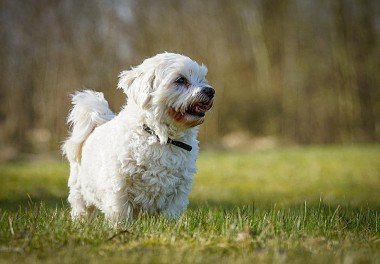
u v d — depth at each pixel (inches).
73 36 1112.8
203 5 1182.3
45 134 1091.3
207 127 1165.7
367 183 574.6
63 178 613.3
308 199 442.9
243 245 166.4
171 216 215.6
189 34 1159.6
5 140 1115.9
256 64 1233.4
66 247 165.0
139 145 215.9
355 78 1194.6
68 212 241.9
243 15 1228.5
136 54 1114.7
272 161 792.3
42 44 1126.4
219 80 1175.0
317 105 1205.1
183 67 227.5
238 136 1177.4
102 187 223.3
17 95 1144.2
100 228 188.2
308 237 180.2
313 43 1212.5
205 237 176.9
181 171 221.9
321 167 714.8
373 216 232.8
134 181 216.5
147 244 168.9
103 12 1115.3
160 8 1144.2
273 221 195.3
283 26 1236.5
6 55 1153.4
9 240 172.1
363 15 1184.8
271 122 1205.7
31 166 796.0
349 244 170.2
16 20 1146.0
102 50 1098.1
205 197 465.4
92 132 252.5
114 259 150.4
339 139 1196.5
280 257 149.6
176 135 221.3
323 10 1200.8
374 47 1190.3
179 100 221.8
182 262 147.3
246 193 498.3
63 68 1101.7
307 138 1202.0
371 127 1195.9
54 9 1123.9
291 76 1221.7
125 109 232.8
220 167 736.3
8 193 472.1
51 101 1095.0
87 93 268.4
